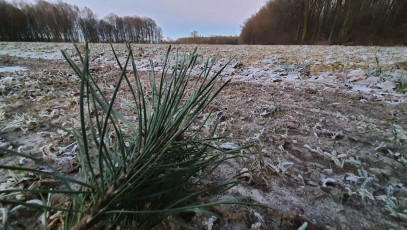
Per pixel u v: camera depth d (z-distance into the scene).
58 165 1.11
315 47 8.66
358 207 0.93
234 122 1.83
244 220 0.84
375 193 1.02
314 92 2.82
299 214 0.88
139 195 0.67
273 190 1.02
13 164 1.09
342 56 5.27
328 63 4.37
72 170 1.07
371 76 3.37
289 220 0.85
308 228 0.82
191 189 0.96
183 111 0.71
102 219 0.55
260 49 7.71
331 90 2.91
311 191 1.02
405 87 2.86
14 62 4.76
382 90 2.86
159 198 0.72
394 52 6.00
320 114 2.05
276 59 5.16
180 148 0.88
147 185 0.69
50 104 2.07
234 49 7.70
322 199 0.97
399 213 0.88
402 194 1.01
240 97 2.59
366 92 2.80
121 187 0.54
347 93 2.76
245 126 1.76
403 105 2.29
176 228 0.78
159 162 0.70
